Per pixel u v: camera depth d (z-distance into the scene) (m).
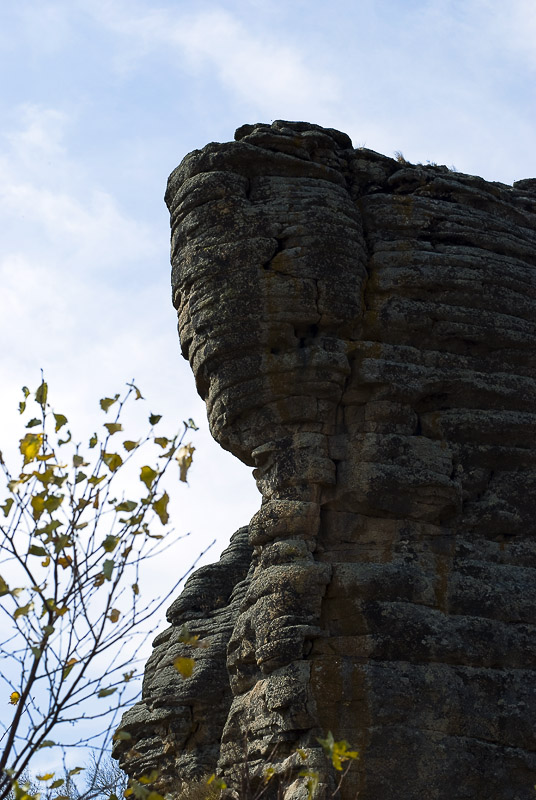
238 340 19.84
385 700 17.78
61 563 9.55
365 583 18.66
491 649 18.62
